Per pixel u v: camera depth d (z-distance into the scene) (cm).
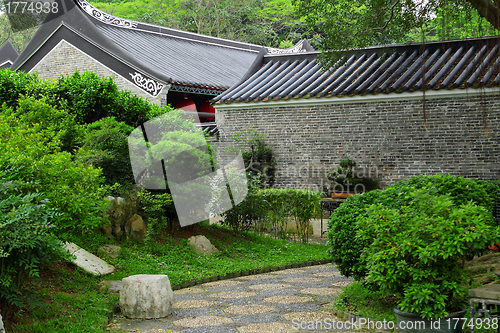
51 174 518
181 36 1975
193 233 866
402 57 1238
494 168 1039
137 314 493
